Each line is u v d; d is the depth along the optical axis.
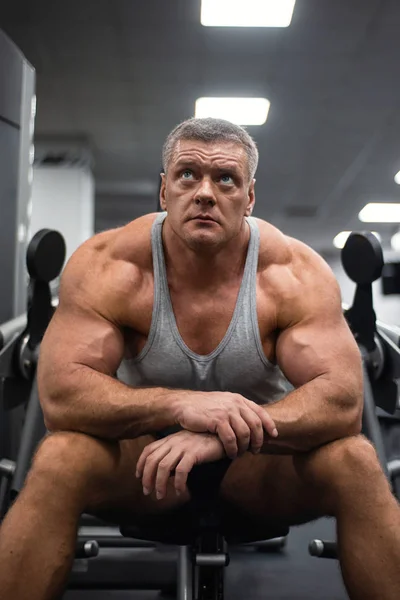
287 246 1.12
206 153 0.98
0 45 2.00
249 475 1.05
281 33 3.84
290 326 1.06
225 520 1.09
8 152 2.03
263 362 1.07
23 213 2.09
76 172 5.70
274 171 6.58
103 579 1.51
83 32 3.86
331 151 5.98
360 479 0.91
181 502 1.03
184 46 4.02
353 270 1.45
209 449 0.92
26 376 1.41
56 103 4.93
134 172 6.60
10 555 0.85
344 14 3.61
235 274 1.08
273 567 1.93
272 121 5.25
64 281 1.08
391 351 1.41
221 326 1.06
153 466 0.92
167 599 1.60
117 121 5.30
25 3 3.54
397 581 0.87
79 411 0.96
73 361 1.00
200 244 0.99
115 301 1.05
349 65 4.25
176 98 4.84
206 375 1.07
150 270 1.08
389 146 5.81
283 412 0.94
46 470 0.90
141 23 3.74
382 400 1.45
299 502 1.04
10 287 2.00
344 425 0.97
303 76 4.43
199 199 0.98
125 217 8.32
